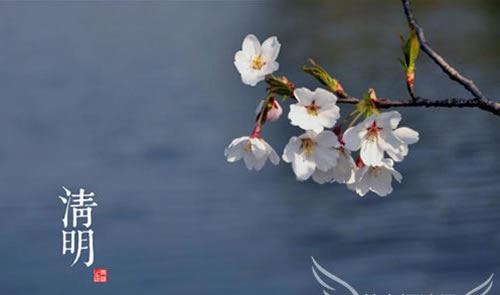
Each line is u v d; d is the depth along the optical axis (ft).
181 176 77.66
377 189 10.07
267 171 76.59
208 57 147.95
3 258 58.03
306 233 58.29
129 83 129.80
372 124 9.64
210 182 74.79
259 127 10.07
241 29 173.06
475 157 68.90
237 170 77.71
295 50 134.41
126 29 192.85
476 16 142.00
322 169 9.69
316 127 9.46
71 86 130.52
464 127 79.05
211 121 100.78
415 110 89.71
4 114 112.57
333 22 161.27
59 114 111.34
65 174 81.92
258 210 64.90
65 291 52.80
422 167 68.74
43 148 93.76
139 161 85.35
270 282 51.88
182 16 210.79
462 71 101.76
